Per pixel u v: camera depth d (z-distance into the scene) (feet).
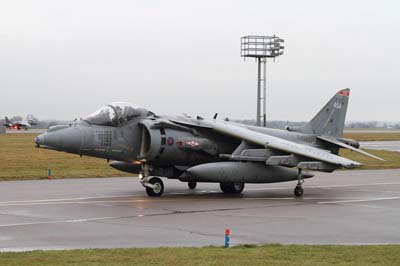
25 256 107.24
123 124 223.71
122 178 290.35
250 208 189.26
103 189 240.94
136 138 226.17
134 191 234.99
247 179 227.81
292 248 117.29
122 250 114.21
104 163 374.02
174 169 233.55
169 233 140.46
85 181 273.95
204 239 132.87
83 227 148.15
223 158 238.68
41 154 453.58
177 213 175.63
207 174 219.82
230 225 153.69
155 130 223.92
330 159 228.63
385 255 110.42
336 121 268.21
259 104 570.87
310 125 265.95
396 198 220.02
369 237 137.28
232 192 237.04
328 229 148.46
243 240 132.36
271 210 184.75
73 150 215.72
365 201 210.79
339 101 268.00
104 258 105.60
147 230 144.56
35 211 176.04
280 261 103.71
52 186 249.75
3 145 585.22
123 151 223.92
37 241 128.47
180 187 256.93
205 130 236.84
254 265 100.07
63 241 128.77
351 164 228.43
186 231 143.43
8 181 271.28
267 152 234.38
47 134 211.41
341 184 276.62
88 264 100.17
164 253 110.83
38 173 301.02
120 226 150.41
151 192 220.64
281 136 256.93
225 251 113.29
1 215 167.53
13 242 127.03
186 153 230.89
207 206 193.16
